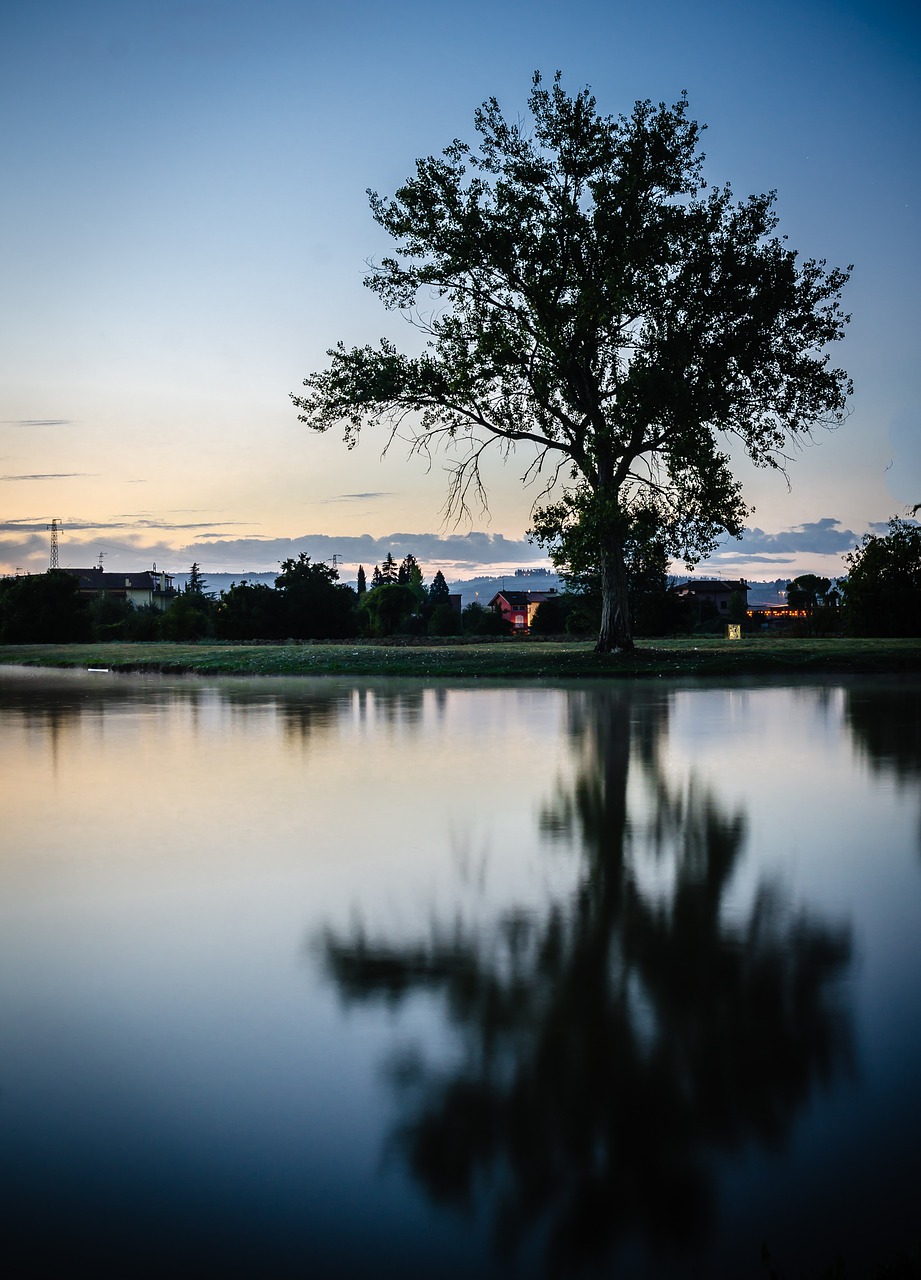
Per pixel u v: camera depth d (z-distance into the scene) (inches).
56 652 1533.0
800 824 285.1
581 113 1043.9
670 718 585.9
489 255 1076.5
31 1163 108.3
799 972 164.7
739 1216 97.9
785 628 2241.6
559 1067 129.3
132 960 173.3
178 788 353.4
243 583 2288.4
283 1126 115.2
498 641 1776.6
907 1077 125.6
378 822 291.6
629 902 207.8
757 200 1066.1
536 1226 97.0
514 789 346.6
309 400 1143.0
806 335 1085.1
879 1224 96.4
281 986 159.8
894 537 1752.0
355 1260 92.1
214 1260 92.4
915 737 485.7
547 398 1090.7
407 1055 133.5
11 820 297.3
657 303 1054.4
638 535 1053.2
